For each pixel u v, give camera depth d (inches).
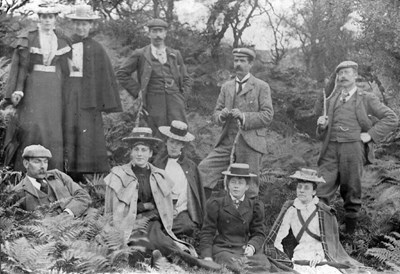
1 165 442.3
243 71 460.4
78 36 453.1
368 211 464.1
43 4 451.2
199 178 425.4
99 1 522.0
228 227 402.0
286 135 524.1
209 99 520.7
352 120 454.0
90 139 447.8
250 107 457.1
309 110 529.0
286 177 477.7
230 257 388.8
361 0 534.6
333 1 538.3
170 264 366.9
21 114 435.2
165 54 471.2
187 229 411.5
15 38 466.0
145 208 397.7
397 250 408.8
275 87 536.1
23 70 438.0
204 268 380.2
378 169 492.1
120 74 468.4
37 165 397.4
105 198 398.3
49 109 437.1
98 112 453.1
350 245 448.1
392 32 528.7
